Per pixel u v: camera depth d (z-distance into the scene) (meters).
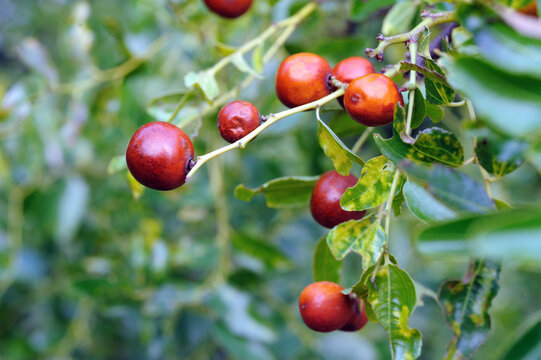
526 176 0.80
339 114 0.37
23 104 0.50
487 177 0.31
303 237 0.68
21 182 0.61
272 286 0.66
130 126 0.58
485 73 0.26
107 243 0.65
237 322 0.50
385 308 0.31
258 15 0.56
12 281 0.60
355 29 0.59
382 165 0.31
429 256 0.26
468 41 0.31
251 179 0.61
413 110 0.32
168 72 0.64
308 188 0.36
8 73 0.97
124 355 0.72
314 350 0.54
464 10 0.28
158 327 0.58
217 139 0.55
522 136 0.26
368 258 0.31
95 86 0.56
